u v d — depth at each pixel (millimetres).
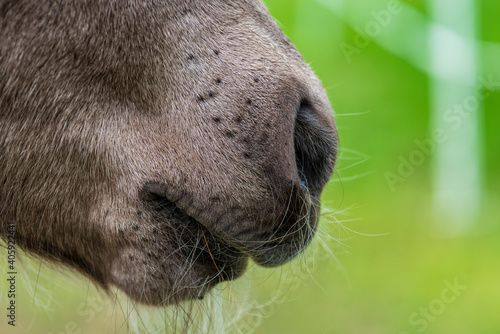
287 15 4777
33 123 1925
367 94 4582
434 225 3797
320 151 1928
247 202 1907
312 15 4531
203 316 1975
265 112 1909
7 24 1910
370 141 4367
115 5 1908
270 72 1917
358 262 3520
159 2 1915
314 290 3162
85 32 1910
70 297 2744
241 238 1914
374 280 3389
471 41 3879
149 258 1925
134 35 1912
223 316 2006
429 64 3980
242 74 1915
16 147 1931
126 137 1920
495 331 3012
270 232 1914
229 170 1906
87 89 1919
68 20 1909
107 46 1912
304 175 1931
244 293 2014
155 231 1922
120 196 1924
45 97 1919
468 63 3869
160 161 1913
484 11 4527
